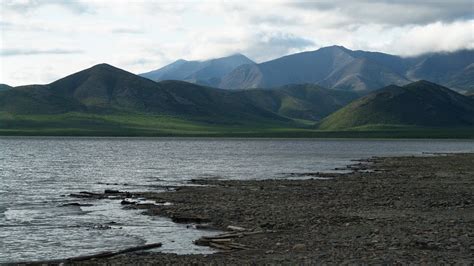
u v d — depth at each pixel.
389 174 78.06
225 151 169.00
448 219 35.69
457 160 114.38
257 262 24.22
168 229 35.38
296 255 25.56
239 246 28.56
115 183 68.19
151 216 40.66
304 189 56.94
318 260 24.05
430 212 39.38
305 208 42.38
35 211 43.88
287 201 47.09
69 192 58.25
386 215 38.03
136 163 109.56
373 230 31.48
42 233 34.22
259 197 50.19
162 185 65.56
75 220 39.16
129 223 37.81
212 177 76.50
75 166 100.62
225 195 52.12
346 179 69.50
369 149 189.62
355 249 26.47
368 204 44.38
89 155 141.62
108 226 36.50
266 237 31.02
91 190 60.38
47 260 26.58
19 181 70.94
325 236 30.47
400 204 44.00
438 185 60.66
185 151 168.25
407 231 30.81
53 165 103.00
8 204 48.34
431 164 101.62
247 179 72.44
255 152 162.50
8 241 31.80
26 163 108.25
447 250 25.69
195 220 37.84
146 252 28.27
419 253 25.05
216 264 24.11
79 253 28.70
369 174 78.38
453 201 45.53
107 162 112.94
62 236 33.22
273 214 39.38
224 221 37.25
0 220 39.31
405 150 180.75
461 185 60.56
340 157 132.88
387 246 26.91
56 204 48.09
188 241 31.47
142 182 69.50
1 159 120.75
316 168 94.25
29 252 29.02
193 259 25.58
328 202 46.03
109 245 30.61
